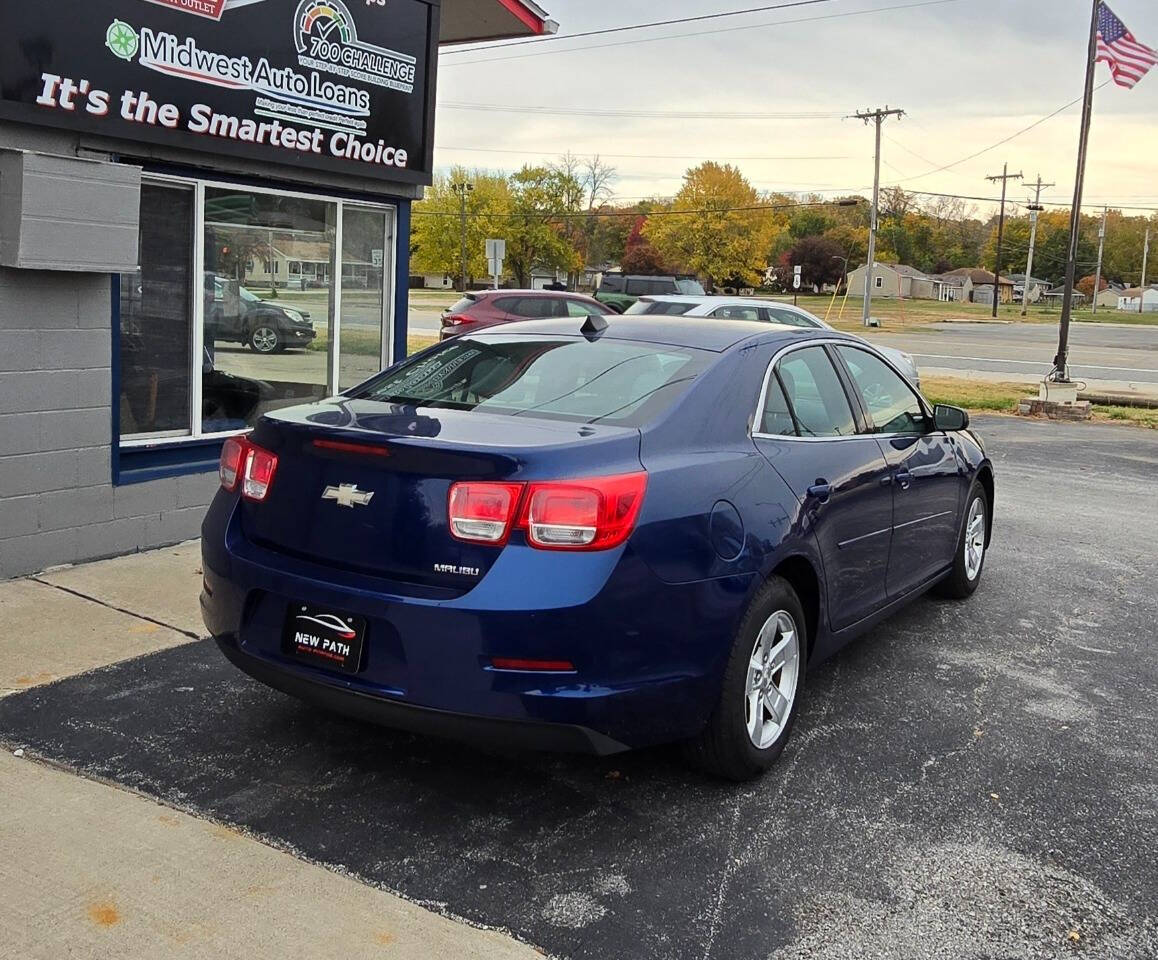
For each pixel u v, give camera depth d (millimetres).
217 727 4309
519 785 3957
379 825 3605
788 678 4199
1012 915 3227
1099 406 21016
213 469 7172
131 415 6773
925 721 4719
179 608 5691
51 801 3645
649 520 3490
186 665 4938
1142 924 3203
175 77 6508
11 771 3850
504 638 3299
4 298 5824
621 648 3424
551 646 3316
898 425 5496
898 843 3635
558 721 3354
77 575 6191
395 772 4008
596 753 3508
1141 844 3688
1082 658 5633
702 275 102062
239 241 7395
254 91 7023
